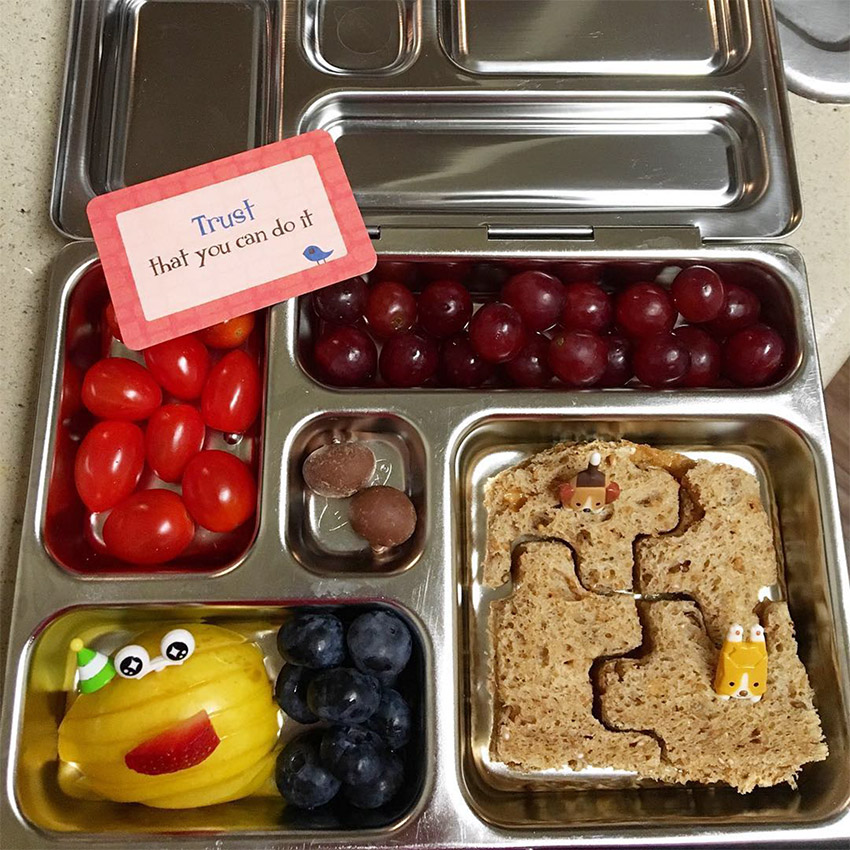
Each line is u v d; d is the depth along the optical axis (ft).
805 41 1.13
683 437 1.03
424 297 1.00
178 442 0.96
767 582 0.97
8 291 1.00
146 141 1.07
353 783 0.86
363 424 0.99
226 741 0.87
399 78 1.08
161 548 0.92
